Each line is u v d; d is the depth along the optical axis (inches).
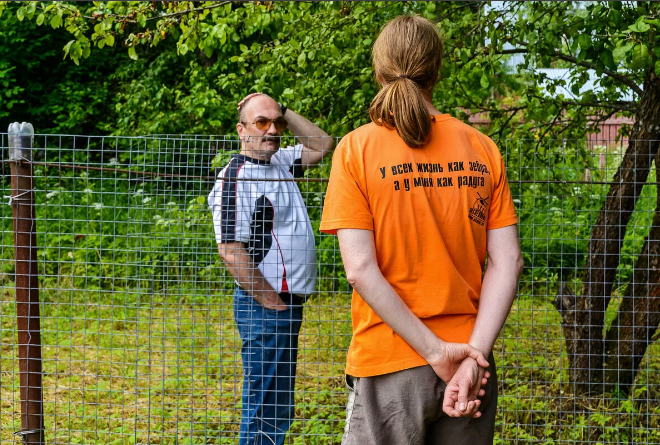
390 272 74.3
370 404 75.0
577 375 182.5
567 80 215.5
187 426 168.7
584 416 171.8
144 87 483.8
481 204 75.9
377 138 75.2
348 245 73.2
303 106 192.1
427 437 77.0
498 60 173.8
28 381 122.8
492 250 77.6
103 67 559.8
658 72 134.1
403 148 74.5
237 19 189.5
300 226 127.7
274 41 199.5
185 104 313.4
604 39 141.1
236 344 227.6
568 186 155.2
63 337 242.5
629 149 174.2
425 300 73.5
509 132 222.1
